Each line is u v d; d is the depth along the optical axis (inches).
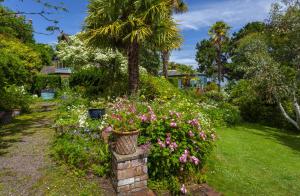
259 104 448.1
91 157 161.6
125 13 323.9
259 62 381.7
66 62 634.8
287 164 209.8
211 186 149.9
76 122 220.4
